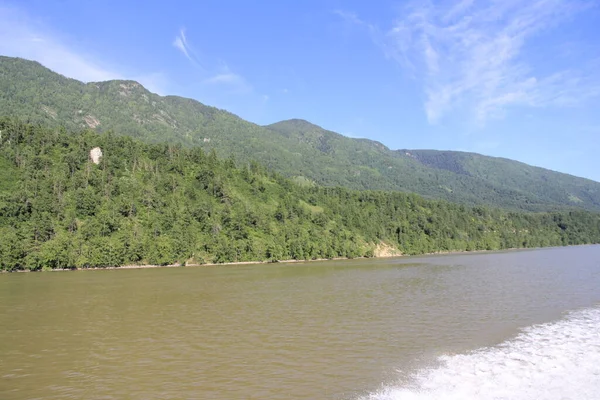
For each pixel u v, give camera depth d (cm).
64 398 2812
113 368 3403
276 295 7238
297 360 3522
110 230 14138
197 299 6850
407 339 4131
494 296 6769
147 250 13862
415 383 2909
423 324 4788
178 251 14400
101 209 15062
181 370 3325
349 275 10775
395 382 2945
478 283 8606
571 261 14600
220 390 2891
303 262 16325
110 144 19562
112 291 7819
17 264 12050
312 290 7856
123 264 13438
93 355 3769
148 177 18250
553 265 12975
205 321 5138
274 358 3588
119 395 2848
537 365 3177
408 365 3319
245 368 3341
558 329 4388
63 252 12431
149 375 3225
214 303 6450
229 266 14262
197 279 9912
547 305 5850
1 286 8594
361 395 2727
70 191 15475
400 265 14188
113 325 4972
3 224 13062
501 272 10988
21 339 4356
